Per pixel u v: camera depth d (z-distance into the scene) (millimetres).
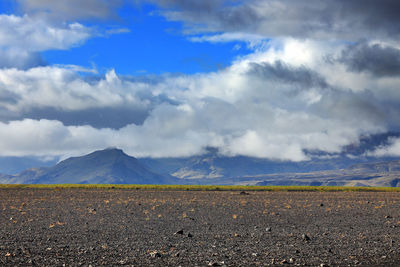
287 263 19484
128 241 25516
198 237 27422
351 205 55812
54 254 21109
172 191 95000
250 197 73125
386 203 59938
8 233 28391
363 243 25281
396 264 19531
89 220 36719
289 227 33156
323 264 18938
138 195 77125
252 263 19391
